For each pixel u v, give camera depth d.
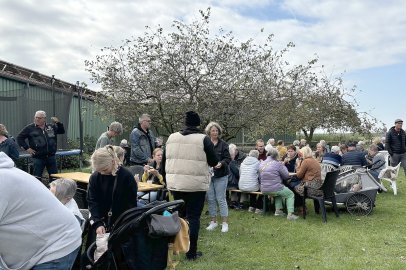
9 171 2.28
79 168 14.42
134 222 2.87
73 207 3.63
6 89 12.09
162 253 2.97
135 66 10.16
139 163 7.00
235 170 8.40
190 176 4.73
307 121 18.44
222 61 10.29
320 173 7.45
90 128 18.70
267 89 10.62
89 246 3.30
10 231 2.28
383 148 13.95
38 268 2.38
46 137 8.05
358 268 4.74
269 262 4.97
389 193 10.39
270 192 7.43
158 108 10.09
